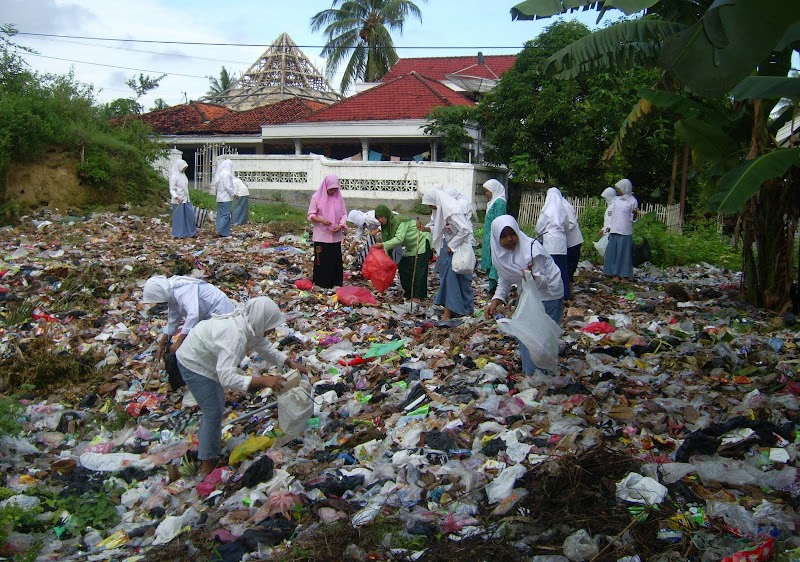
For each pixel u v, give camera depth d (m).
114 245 14.07
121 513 5.03
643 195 23.77
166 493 5.13
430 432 5.37
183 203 15.20
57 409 6.71
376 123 27.83
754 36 4.71
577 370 6.75
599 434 5.04
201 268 11.70
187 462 5.53
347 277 11.69
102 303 9.93
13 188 17.78
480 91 31.61
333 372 7.22
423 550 3.96
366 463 5.16
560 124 23.19
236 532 4.39
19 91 20.06
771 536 3.81
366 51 38.81
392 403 6.22
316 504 4.54
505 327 6.24
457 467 4.86
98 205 19.36
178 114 34.72
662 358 7.20
